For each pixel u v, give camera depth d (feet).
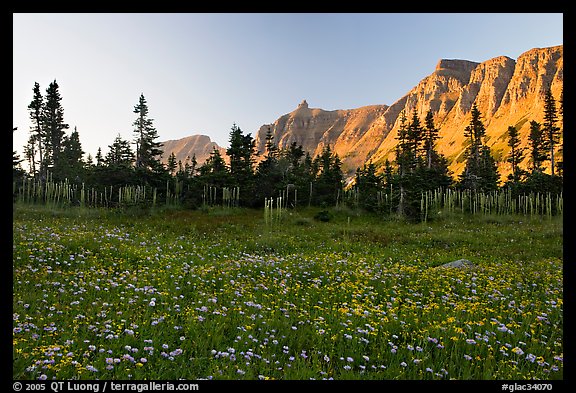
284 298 31.63
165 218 101.04
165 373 17.53
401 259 58.08
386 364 20.30
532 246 73.46
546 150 248.32
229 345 21.36
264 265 43.73
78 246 44.01
